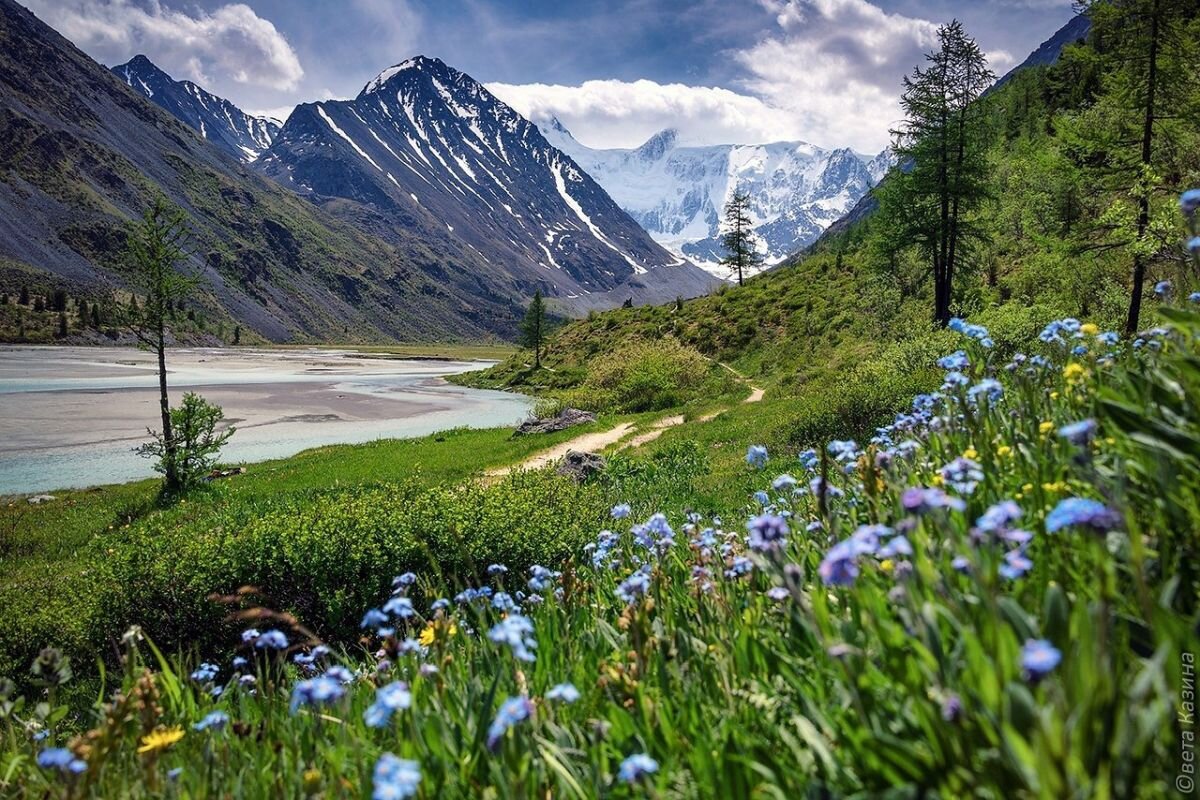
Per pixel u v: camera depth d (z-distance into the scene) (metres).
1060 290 25.89
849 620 2.22
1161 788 1.30
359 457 31.66
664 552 4.11
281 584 8.20
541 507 10.21
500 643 2.67
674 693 2.43
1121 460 2.35
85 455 35.19
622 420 36.91
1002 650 1.50
